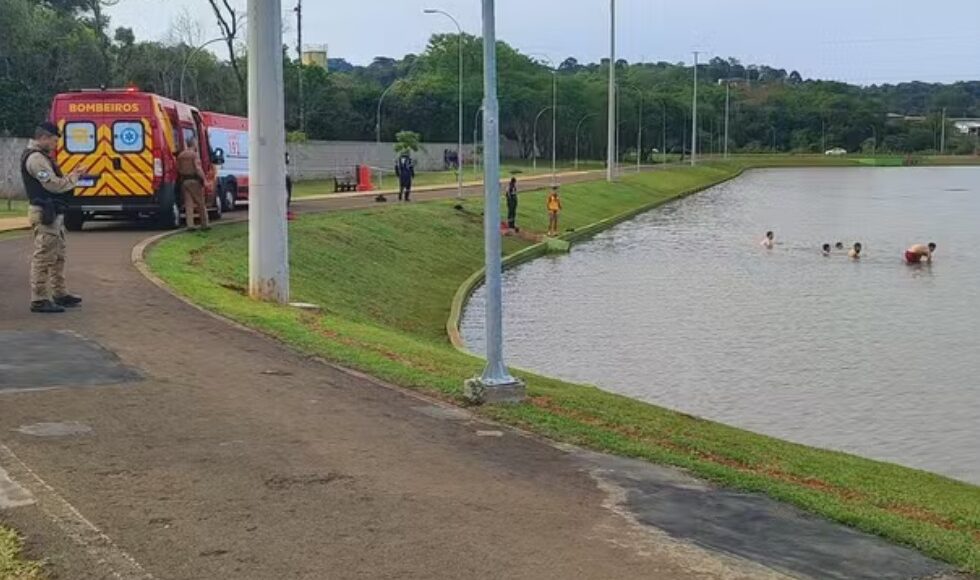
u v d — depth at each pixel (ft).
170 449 25.07
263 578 17.94
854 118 575.38
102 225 84.38
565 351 66.85
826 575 19.83
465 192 172.24
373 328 56.70
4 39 191.01
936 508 28.84
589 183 227.20
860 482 31.19
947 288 99.81
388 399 31.81
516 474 25.03
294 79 303.48
